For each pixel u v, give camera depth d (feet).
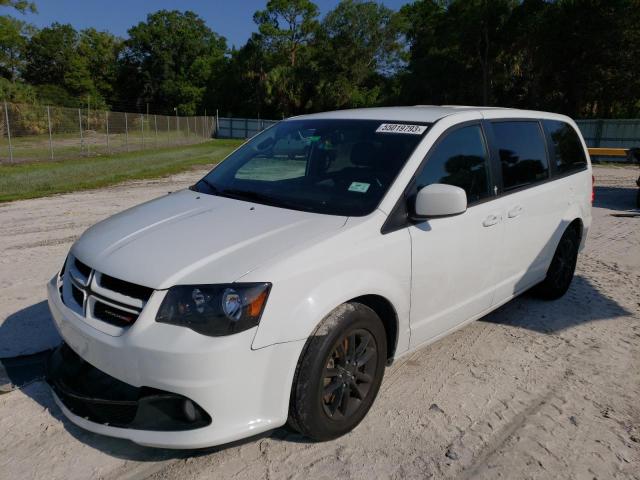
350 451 9.39
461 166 11.85
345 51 192.24
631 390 11.75
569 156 16.57
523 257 14.11
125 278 8.48
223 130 175.63
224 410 8.05
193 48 253.44
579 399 11.32
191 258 8.63
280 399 8.49
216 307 7.94
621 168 66.59
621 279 19.43
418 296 10.67
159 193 38.34
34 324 14.15
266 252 8.70
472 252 11.88
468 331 14.61
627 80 119.85
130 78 262.26
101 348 8.40
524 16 132.67
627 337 14.46
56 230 25.75
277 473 8.79
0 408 10.36
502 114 13.78
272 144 13.24
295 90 196.54
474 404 11.01
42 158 69.41
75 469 8.79
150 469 8.84
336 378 9.30
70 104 235.81
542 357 13.17
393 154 11.05
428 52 157.69
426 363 12.73
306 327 8.52
